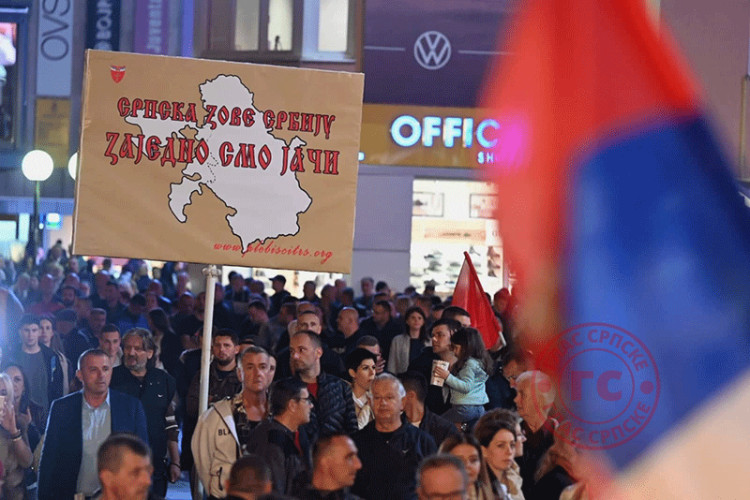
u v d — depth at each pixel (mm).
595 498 5551
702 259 5293
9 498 11727
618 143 5309
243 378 10570
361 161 33406
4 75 42188
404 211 33531
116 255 10531
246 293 27203
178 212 10609
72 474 10852
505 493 9102
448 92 33281
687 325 5320
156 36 41719
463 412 13445
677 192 5305
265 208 10727
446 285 33656
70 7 42188
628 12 5289
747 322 5273
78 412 10945
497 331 16469
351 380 13414
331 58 34656
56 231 44000
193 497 12750
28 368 14922
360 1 34469
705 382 5320
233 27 35469
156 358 13867
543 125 5348
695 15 27891
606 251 5340
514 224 5383
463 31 33250
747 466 5305
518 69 5371
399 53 33250
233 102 10680
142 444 7469
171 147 10602
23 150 42281
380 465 9711
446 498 7012
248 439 9758
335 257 10805
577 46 5305
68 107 42344
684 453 5371
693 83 5293
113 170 10531
